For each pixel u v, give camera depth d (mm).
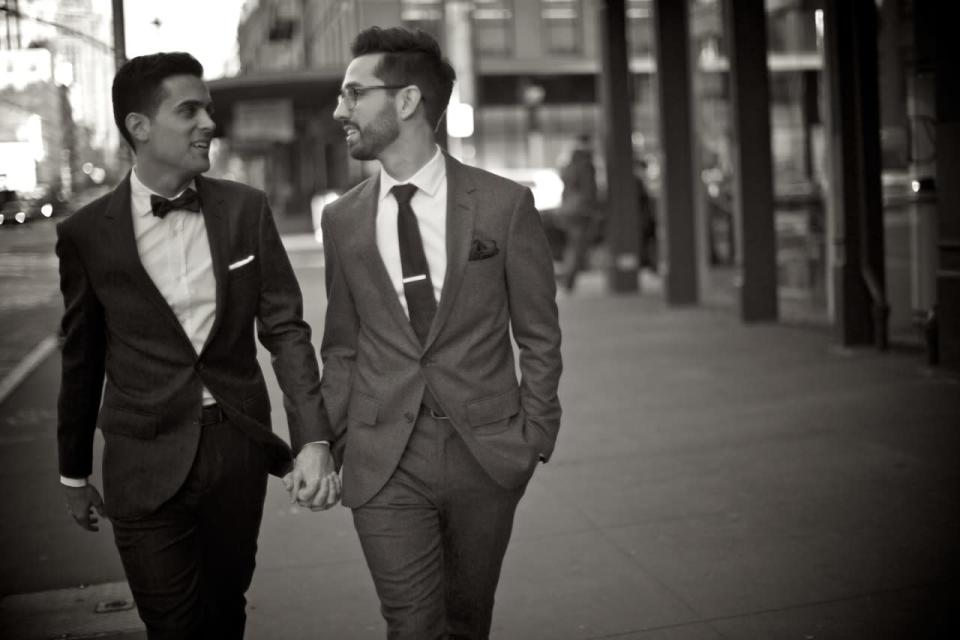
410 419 2875
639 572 4625
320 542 5270
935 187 8680
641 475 6086
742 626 4031
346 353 3045
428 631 2861
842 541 4871
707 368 9172
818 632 3951
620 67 15133
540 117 41062
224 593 3002
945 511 5199
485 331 2928
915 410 7180
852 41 9227
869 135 9336
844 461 6125
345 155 39562
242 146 36375
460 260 2883
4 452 7414
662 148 13438
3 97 8305
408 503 2914
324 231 3025
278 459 2998
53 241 21078
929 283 9500
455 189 2932
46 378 10297
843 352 9453
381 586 2900
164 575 2852
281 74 24547
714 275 13734
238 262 2855
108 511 2850
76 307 2816
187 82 2764
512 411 2947
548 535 5160
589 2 40469
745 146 11461
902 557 4641
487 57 39906
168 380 2805
